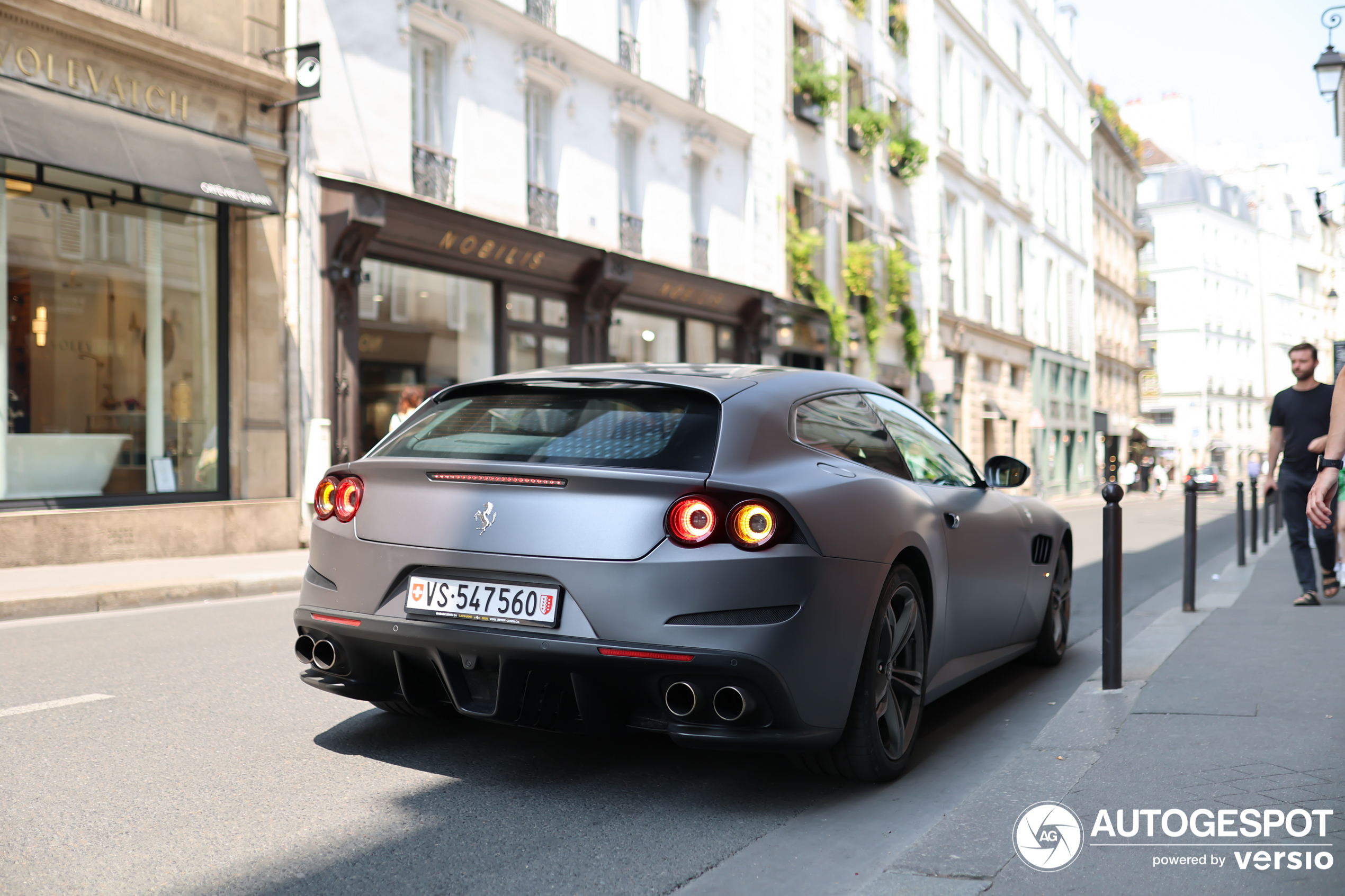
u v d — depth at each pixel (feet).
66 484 35.65
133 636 21.67
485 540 11.05
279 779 12.11
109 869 9.48
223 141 38.93
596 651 10.42
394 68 46.19
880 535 11.92
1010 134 128.57
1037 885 8.74
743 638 10.35
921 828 10.87
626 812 11.24
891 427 14.53
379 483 11.94
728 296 68.90
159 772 12.31
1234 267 262.06
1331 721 13.16
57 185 35.27
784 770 12.80
